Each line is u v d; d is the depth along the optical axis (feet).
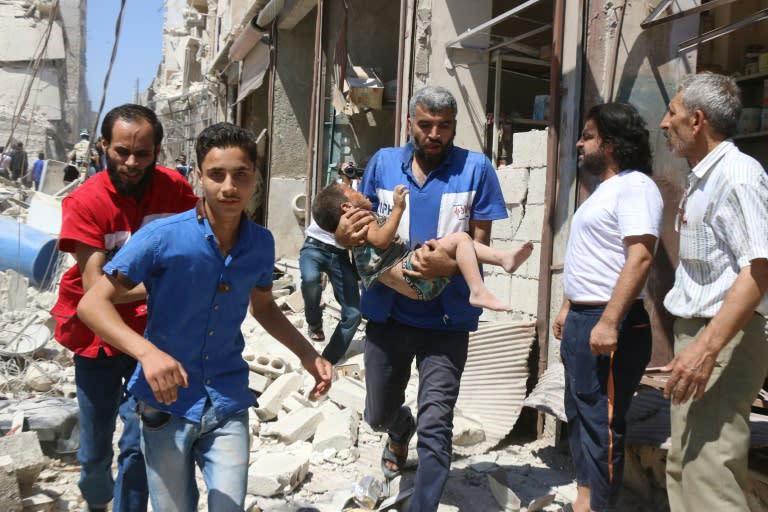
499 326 17.49
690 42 14.98
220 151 8.25
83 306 8.21
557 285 16.63
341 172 24.41
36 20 94.99
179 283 8.47
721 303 9.30
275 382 18.04
